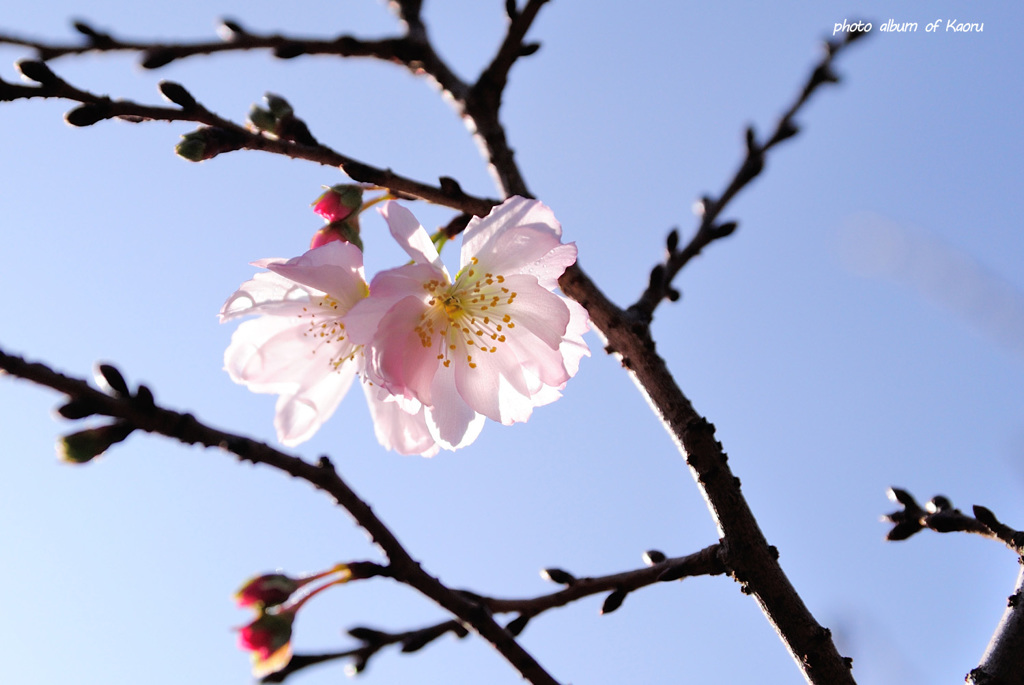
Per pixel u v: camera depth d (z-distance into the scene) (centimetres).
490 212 35
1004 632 33
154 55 34
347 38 37
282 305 34
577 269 36
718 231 38
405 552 31
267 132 35
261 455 30
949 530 35
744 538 34
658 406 35
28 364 29
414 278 34
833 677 33
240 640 31
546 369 34
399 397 34
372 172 35
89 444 30
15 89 33
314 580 31
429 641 32
